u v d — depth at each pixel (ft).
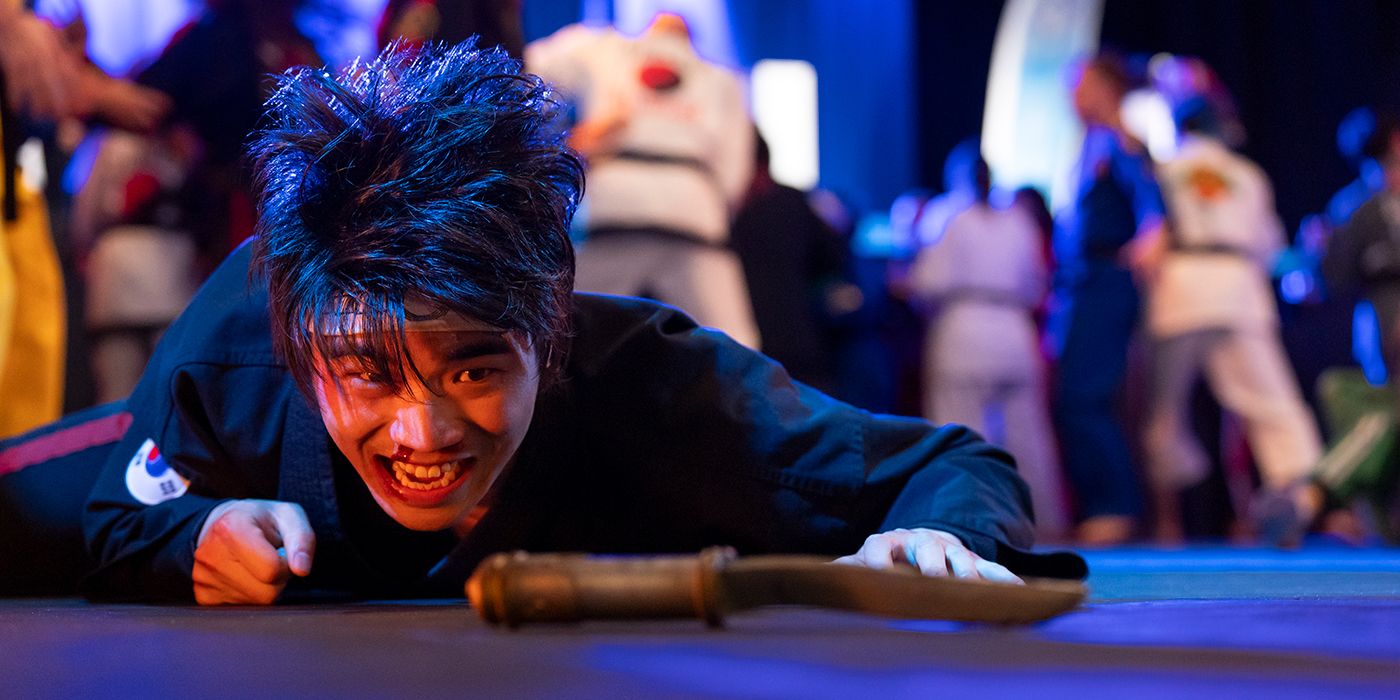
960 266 16.08
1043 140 22.74
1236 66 23.32
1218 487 19.17
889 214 22.70
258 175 3.78
